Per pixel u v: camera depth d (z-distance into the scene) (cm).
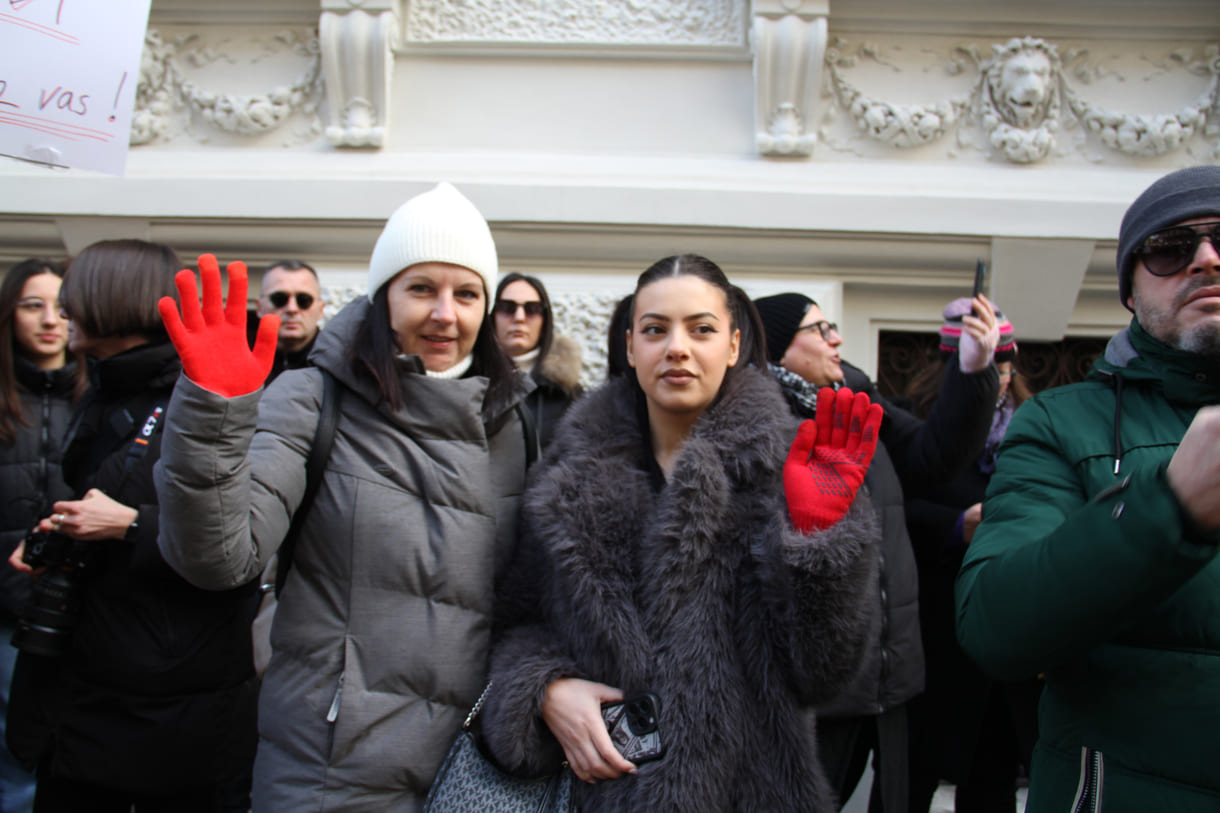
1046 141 329
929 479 224
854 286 342
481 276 168
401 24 333
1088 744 115
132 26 164
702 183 325
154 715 181
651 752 131
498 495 167
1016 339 342
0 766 228
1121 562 97
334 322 164
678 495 140
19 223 331
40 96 155
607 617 138
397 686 145
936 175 330
